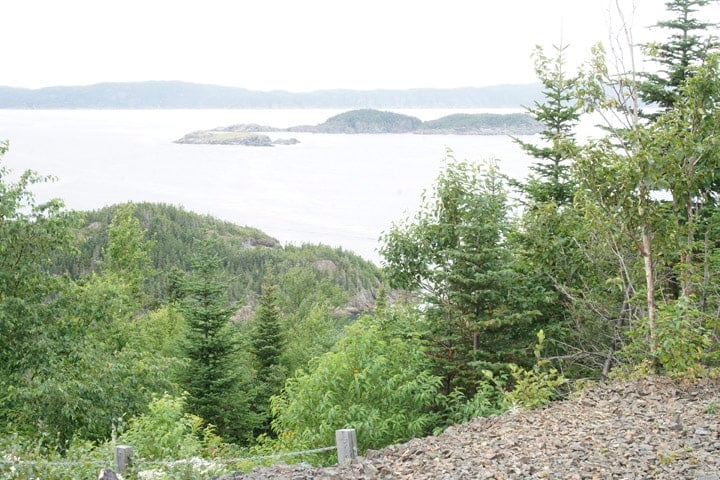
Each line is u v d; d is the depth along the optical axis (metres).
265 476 8.02
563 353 16.52
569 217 15.06
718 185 15.33
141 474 8.16
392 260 16.42
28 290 19.59
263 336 39.19
